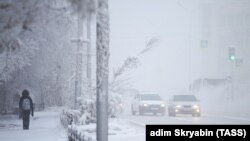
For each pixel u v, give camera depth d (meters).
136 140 31.19
